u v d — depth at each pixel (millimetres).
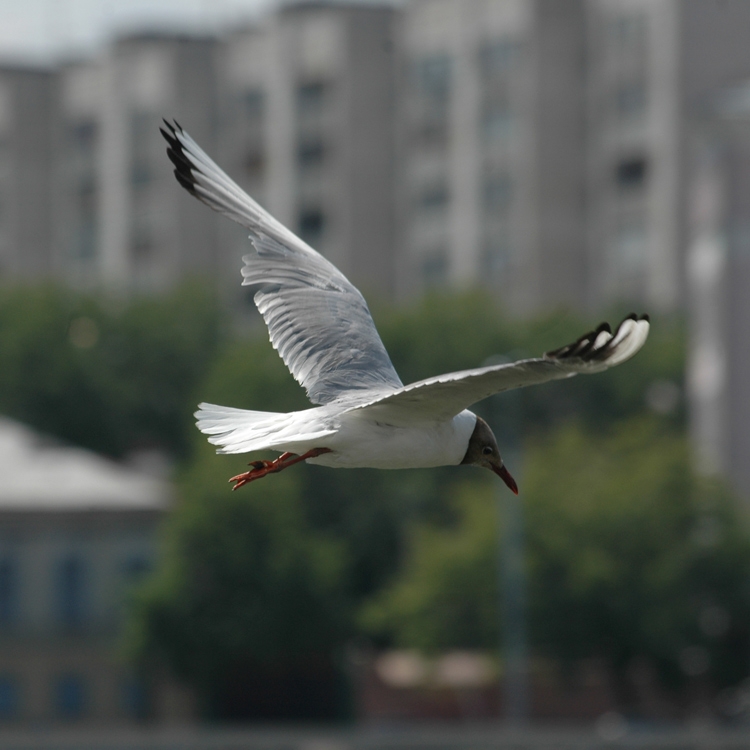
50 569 41969
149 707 41031
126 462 69562
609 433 57531
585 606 37625
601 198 69375
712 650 39312
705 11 66375
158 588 38906
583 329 61531
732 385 44531
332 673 41406
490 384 5871
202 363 72250
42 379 68625
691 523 39375
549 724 41844
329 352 7621
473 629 38469
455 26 72250
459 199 72125
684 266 66562
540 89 69625
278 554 39344
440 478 54031
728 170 44469
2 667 41312
